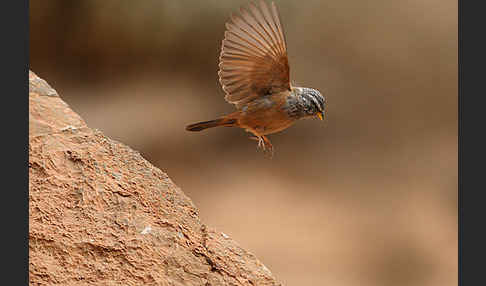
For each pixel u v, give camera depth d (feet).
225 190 57.47
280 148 63.67
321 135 64.90
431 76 67.41
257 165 61.67
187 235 19.30
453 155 63.05
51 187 18.60
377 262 50.01
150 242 18.45
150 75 68.44
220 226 51.75
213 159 61.46
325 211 55.93
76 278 17.13
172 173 58.70
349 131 65.21
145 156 59.93
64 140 19.93
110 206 18.85
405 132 65.36
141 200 19.40
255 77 21.98
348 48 67.10
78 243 17.67
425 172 61.93
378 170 62.23
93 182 19.12
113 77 68.54
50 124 20.25
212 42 67.05
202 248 19.26
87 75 67.92
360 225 54.70
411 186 60.18
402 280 47.98
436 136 65.46
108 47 67.41
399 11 69.21
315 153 63.57
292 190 58.75
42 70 67.36
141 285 17.57
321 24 67.05
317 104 22.70
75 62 67.92
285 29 66.18
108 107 65.26
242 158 62.49
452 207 57.57
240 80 21.99
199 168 60.03
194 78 68.44
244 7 20.59
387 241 52.70
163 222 19.16
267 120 22.53
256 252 48.49
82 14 65.82
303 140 64.54
